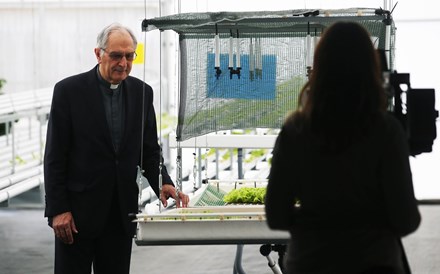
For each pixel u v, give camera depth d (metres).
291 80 4.89
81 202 4.42
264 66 4.89
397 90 3.26
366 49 2.88
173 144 6.29
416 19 12.47
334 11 4.48
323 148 2.89
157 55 13.80
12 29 14.09
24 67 14.14
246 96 4.94
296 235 2.97
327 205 2.91
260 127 4.97
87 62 14.03
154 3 13.58
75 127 4.43
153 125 4.70
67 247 4.46
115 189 4.47
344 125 2.88
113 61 4.39
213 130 4.98
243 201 4.97
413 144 3.23
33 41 13.66
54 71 14.11
